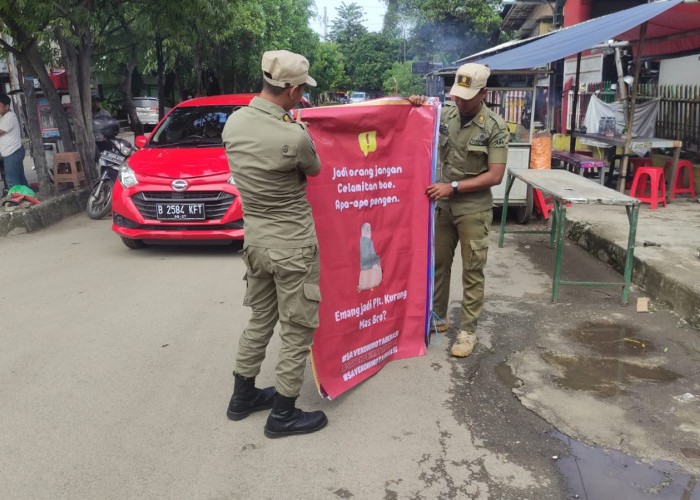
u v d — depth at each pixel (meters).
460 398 3.58
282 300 3.04
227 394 3.65
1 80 11.02
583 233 6.93
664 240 6.19
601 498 2.69
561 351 4.22
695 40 9.71
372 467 2.92
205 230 6.58
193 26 11.21
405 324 4.10
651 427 3.26
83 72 10.19
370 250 3.72
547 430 3.24
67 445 3.12
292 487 2.77
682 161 8.75
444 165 4.06
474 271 4.07
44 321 4.84
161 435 3.21
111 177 9.20
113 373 3.92
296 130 2.83
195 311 5.02
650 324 4.68
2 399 3.60
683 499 2.68
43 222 8.49
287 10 25.41
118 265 6.48
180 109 7.95
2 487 2.78
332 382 3.56
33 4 8.29
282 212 2.95
